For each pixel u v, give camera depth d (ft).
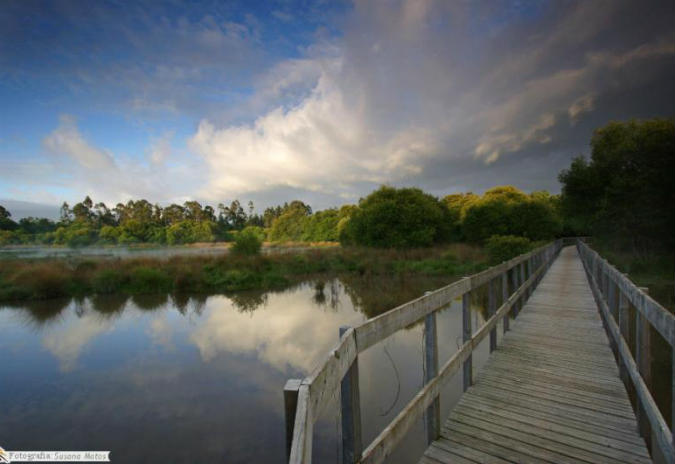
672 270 45.01
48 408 17.19
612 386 11.94
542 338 17.20
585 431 9.34
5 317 37.14
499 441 9.01
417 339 25.32
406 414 7.53
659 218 53.78
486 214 104.53
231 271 55.42
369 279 58.08
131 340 28.40
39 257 78.54
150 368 22.22
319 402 4.12
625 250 65.36
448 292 10.63
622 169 63.46
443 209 122.62
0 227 207.82
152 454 13.46
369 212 97.40
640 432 9.01
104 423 15.78
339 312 36.40
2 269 57.16
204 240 203.92
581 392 11.56
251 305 41.27
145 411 16.75
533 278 29.35
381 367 20.39
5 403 17.75
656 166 55.16
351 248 88.63
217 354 24.56
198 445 13.96
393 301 39.93
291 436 3.81
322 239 198.59
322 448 13.12
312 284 55.83
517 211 106.22
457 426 9.78
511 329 18.81
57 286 48.11
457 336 25.82
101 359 24.06
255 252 71.31
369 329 6.44
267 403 17.43
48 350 26.17
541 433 9.30
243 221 333.42
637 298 9.19
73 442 14.30
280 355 24.12
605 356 14.71
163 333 30.32
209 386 19.47
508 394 11.56
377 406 16.10
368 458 5.99
